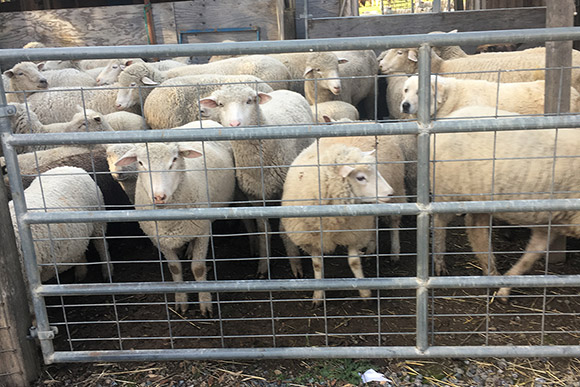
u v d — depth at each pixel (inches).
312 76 292.8
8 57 106.9
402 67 331.0
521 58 272.5
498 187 150.6
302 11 354.9
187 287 117.9
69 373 130.9
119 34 388.2
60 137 111.3
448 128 107.1
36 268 118.8
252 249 201.0
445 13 323.0
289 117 210.5
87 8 384.8
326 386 121.6
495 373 123.0
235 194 213.2
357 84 336.8
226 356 121.7
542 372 122.6
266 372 127.3
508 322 144.5
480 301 155.9
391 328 145.3
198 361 132.6
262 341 142.0
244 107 180.1
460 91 221.0
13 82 292.2
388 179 176.9
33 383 128.2
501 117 118.2
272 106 211.3
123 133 110.9
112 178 206.5
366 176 149.6
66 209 162.2
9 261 122.3
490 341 136.3
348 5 418.3
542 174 144.1
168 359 122.6
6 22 389.7
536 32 102.7
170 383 124.7
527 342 135.0
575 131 146.4
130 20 384.5
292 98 227.9
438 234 173.8
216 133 110.2
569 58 168.4
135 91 274.7
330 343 139.5
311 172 156.0
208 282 118.6
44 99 277.1
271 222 229.3
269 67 283.3
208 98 182.9
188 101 247.8
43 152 203.9
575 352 116.3
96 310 163.5
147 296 172.2
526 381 119.7
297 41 105.7
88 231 167.9
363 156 152.2
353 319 151.4
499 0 426.6
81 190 174.2
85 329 152.2
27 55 106.8
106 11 384.2
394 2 687.1
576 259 179.2
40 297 120.1
